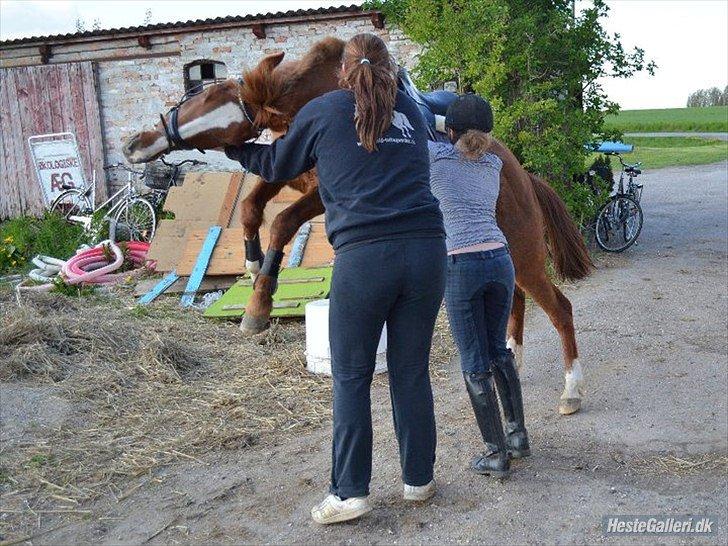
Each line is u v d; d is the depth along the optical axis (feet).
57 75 43.83
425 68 29.71
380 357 18.99
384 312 11.37
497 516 12.29
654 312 23.13
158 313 24.76
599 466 13.94
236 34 40.86
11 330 19.80
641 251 32.42
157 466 14.46
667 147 98.27
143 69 42.78
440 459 14.34
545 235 17.15
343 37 39.45
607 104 31.71
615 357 19.57
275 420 16.35
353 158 10.96
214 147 12.39
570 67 31.12
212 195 31.32
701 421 15.75
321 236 27.96
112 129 43.78
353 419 11.62
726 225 38.14
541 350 20.36
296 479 13.76
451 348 20.58
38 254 35.47
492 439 13.38
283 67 12.17
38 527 12.55
